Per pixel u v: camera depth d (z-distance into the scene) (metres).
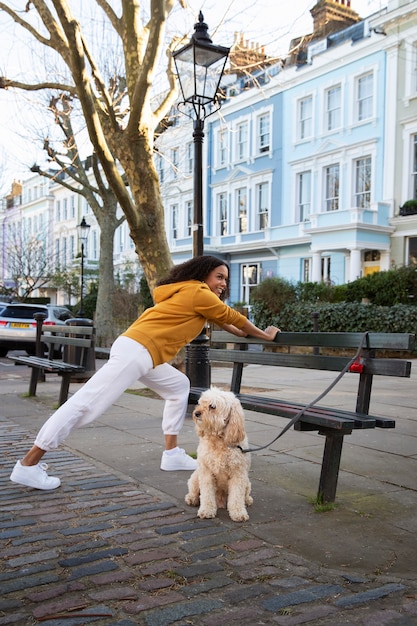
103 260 18.48
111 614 2.33
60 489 3.99
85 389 3.80
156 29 7.06
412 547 3.02
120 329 22.44
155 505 3.66
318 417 3.50
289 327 18.88
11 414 6.95
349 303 17.59
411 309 16.14
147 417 6.72
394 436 5.75
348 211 21.59
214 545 3.04
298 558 2.87
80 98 6.79
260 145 28.22
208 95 7.11
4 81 9.34
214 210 31.02
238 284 29.62
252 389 9.25
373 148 22.56
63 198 47.84
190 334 3.92
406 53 21.23
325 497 3.67
